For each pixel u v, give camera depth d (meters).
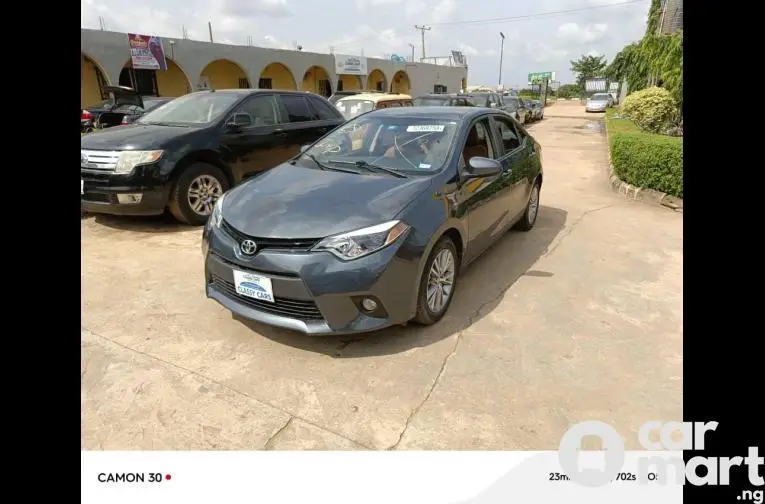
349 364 2.93
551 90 74.69
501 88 46.69
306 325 2.88
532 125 23.61
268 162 6.23
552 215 6.39
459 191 3.55
